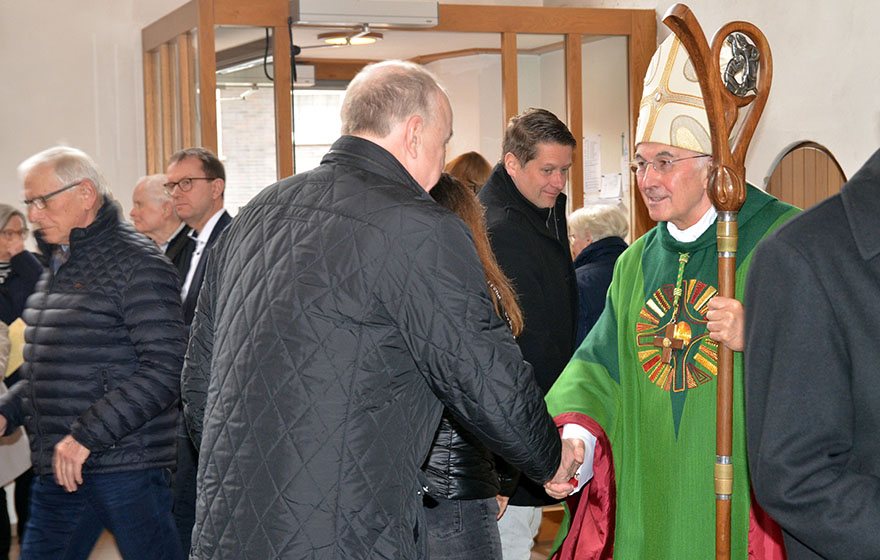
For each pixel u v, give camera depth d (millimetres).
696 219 2127
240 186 4492
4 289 3941
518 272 2764
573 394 2234
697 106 2021
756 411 1336
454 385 1533
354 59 4793
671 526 2084
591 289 3422
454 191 2182
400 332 1524
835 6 3885
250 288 1579
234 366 1561
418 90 1661
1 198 5238
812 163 4035
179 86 4832
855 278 1274
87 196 2637
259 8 4488
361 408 1505
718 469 1875
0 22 5230
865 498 1233
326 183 1605
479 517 2115
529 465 1644
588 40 4988
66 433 2609
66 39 5363
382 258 1512
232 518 1522
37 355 2639
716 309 1849
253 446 1511
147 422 2656
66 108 5371
